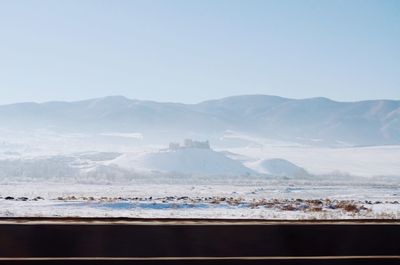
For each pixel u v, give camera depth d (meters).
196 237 13.72
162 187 150.12
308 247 13.93
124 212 38.56
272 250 13.77
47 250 13.22
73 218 22.75
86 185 170.62
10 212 36.72
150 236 13.70
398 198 80.12
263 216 33.06
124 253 13.36
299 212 38.91
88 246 13.38
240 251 13.63
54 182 197.62
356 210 41.50
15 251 13.15
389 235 14.50
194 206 47.25
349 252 14.19
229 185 177.38
